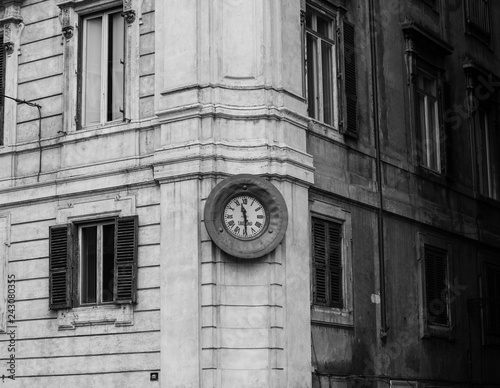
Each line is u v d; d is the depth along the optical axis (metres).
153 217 19.22
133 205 19.48
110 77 20.70
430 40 25.08
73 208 20.28
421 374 22.94
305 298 18.95
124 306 19.25
